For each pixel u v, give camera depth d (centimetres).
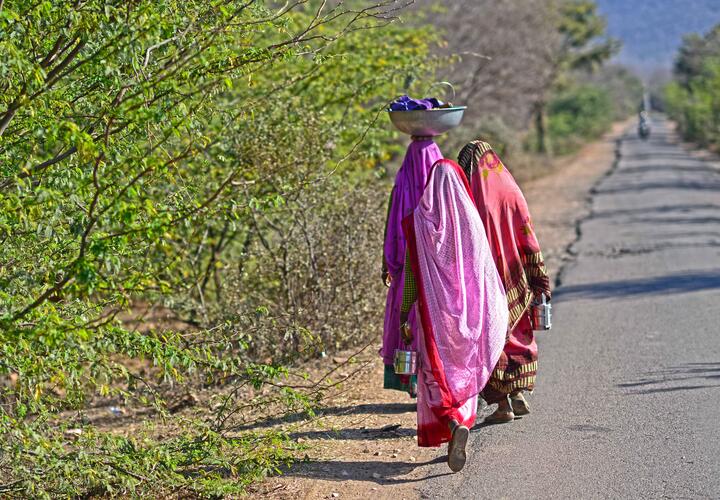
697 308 2534
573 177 8925
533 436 1511
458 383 1356
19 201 1111
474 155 1511
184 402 1983
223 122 1532
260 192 2052
